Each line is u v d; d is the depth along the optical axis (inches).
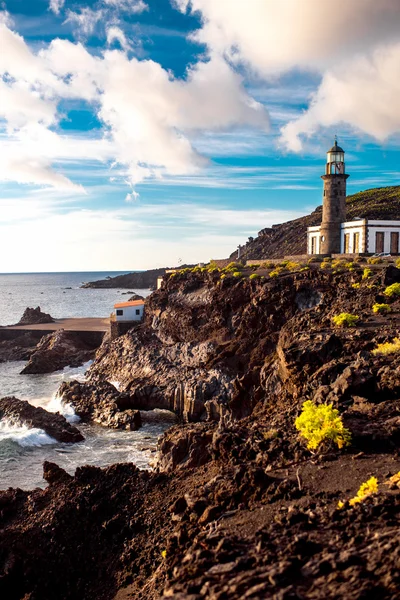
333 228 3292.3
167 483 896.3
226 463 783.7
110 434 2021.4
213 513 579.2
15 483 1496.1
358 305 1617.9
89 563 816.3
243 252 7352.4
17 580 827.4
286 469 634.2
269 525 485.4
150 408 2388.0
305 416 698.2
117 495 914.1
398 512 446.3
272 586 358.9
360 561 370.3
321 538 430.9
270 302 2272.4
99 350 3363.7
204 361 2434.8
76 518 905.5
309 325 1641.2
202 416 2187.5
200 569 422.0
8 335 4399.6
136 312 3506.4
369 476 563.2
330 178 3267.7
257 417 1170.6
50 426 1932.8
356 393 806.5
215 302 2593.5
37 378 3147.1
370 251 3097.9
